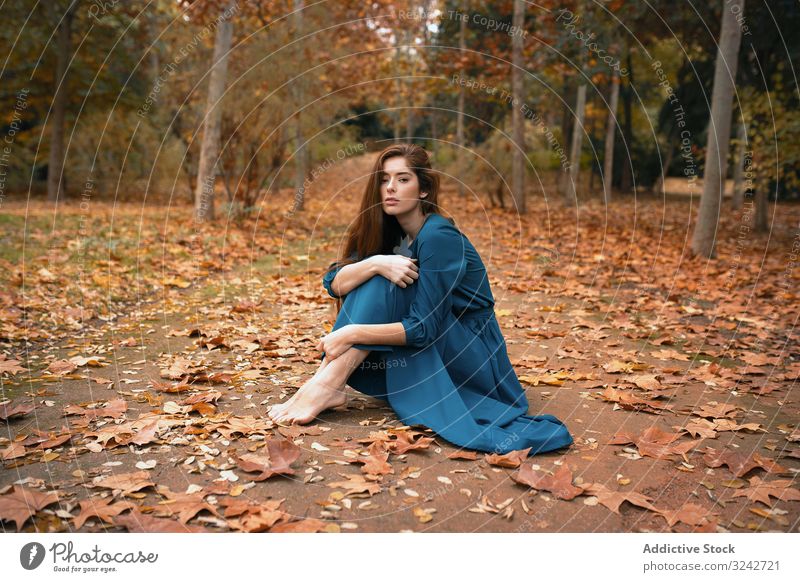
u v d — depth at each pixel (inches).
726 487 84.0
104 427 97.6
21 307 172.4
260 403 111.5
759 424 106.3
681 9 435.2
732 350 156.5
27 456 87.1
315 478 83.1
